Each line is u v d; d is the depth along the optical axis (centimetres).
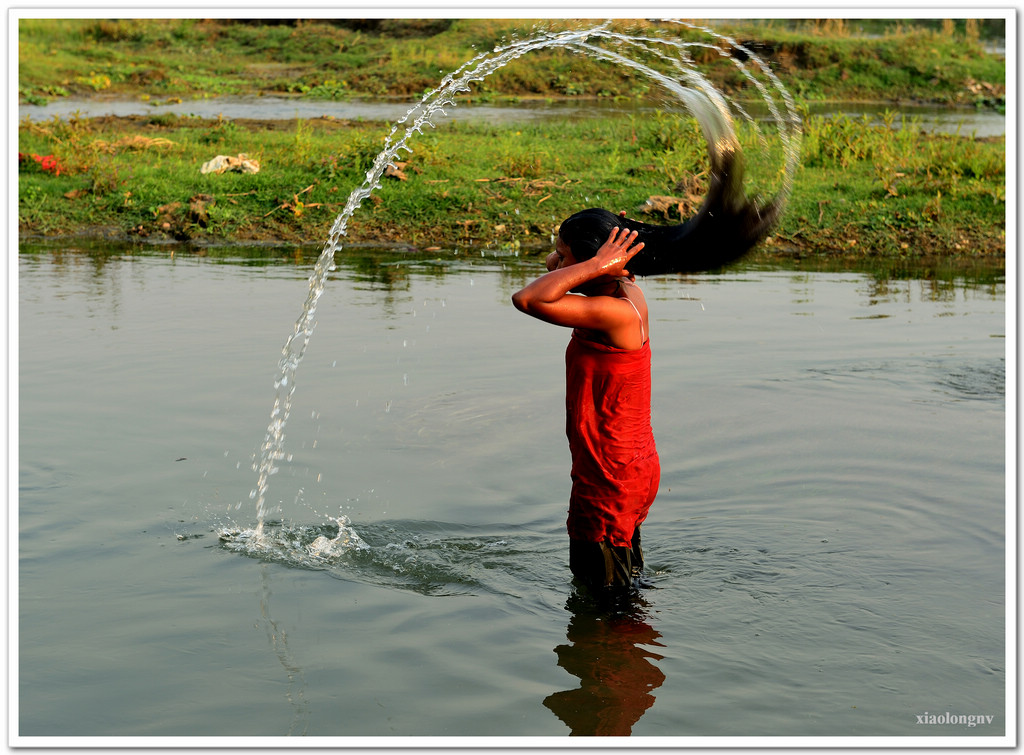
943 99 2498
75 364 676
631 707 313
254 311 830
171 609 374
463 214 1248
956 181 1320
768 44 2520
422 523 452
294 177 1323
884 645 352
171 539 431
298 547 427
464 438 557
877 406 614
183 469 505
